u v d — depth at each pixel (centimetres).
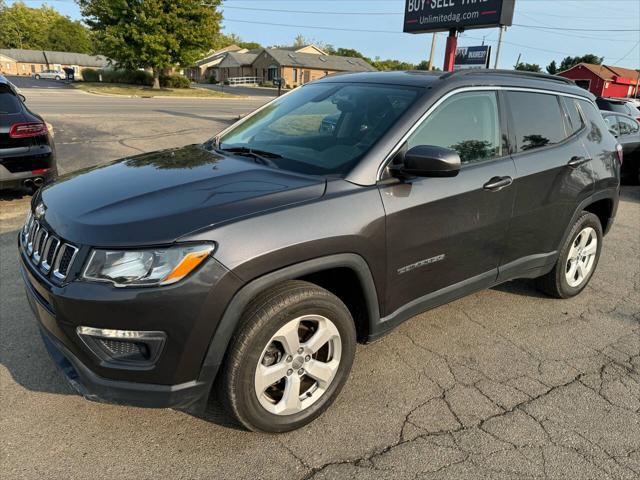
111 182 267
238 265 215
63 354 227
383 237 261
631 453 253
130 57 3669
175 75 4600
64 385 288
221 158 303
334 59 7556
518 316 398
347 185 257
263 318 227
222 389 232
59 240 225
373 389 297
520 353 343
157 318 207
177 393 220
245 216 222
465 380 309
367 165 265
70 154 1018
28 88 3575
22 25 10662
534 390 302
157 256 206
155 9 3538
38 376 295
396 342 351
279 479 229
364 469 236
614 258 550
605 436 264
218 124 1720
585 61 6581
